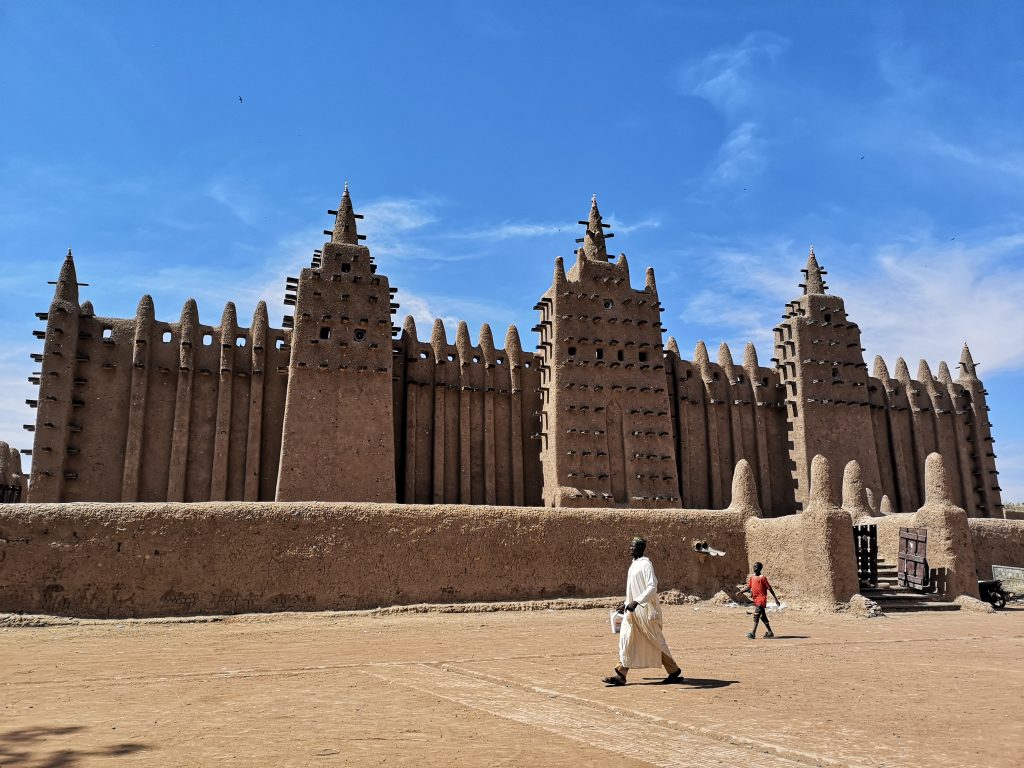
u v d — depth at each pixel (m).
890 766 6.36
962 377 44.97
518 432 36.12
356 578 20.66
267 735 7.45
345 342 31.53
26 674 11.73
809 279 41.03
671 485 35.16
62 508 19.14
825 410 38.59
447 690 10.02
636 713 8.41
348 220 34.06
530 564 22.39
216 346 31.67
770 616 21.14
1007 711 8.68
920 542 24.20
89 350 29.91
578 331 35.09
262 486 31.05
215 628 17.95
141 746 7.03
